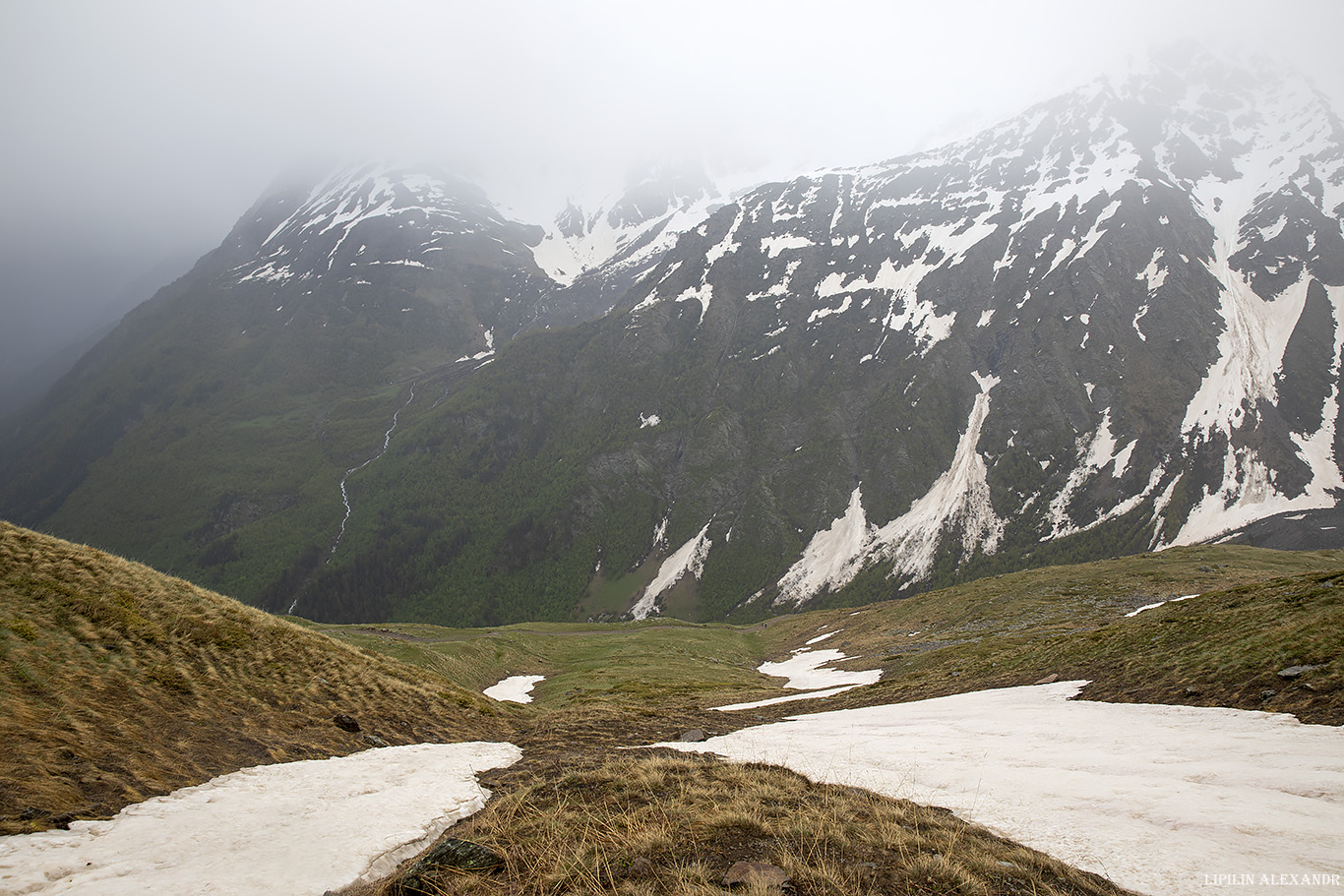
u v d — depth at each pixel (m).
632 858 11.24
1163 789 14.51
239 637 29.14
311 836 13.20
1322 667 22.72
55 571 26.19
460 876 10.88
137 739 18.58
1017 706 30.98
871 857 10.99
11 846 11.66
